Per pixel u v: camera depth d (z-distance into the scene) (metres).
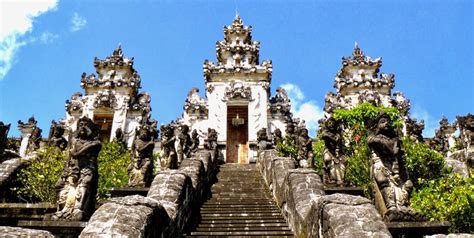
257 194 12.94
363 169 13.04
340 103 27.53
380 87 28.19
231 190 13.55
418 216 7.27
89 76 28.02
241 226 9.55
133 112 27.00
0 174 12.54
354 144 15.60
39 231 6.07
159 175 9.87
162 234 7.32
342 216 6.14
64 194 8.23
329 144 11.63
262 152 17.56
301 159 14.32
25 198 12.80
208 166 15.00
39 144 21.83
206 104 26.55
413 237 6.90
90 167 8.53
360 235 5.73
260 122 25.19
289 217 9.50
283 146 17.45
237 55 28.27
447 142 24.44
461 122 13.78
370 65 29.50
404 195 7.56
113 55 29.31
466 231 9.45
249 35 29.88
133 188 11.40
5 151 14.50
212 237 8.64
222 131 24.88
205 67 26.89
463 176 12.43
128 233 6.04
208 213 10.65
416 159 13.02
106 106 26.70
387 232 5.86
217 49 28.84
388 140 8.04
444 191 10.77
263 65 27.00
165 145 14.62
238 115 26.16
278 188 11.44
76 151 8.57
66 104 27.38
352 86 28.14
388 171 7.83
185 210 9.51
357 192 10.59
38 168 12.99
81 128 8.79
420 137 23.81
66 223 7.64
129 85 27.55
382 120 8.27
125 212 6.44
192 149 19.81
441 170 13.08
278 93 27.30
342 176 11.27
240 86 26.20
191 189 10.35
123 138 24.27
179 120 26.34
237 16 30.91
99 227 6.04
